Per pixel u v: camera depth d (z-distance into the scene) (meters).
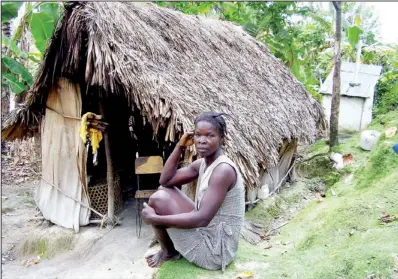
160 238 3.22
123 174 6.41
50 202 5.15
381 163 4.73
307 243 3.76
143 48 4.59
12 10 6.22
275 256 3.53
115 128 6.09
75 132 4.93
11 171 8.62
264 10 9.40
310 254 3.38
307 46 10.70
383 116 7.72
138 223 5.08
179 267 3.15
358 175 5.56
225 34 7.12
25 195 7.31
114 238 4.68
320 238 3.75
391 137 5.13
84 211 5.01
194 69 5.14
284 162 6.50
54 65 4.66
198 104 4.27
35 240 4.93
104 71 4.09
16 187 7.77
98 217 5.16
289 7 9.20
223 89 5.23
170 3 9.65
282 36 9.33
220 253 3.05
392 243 3.06
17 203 6.87
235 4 10.09
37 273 4.32
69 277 3.98
